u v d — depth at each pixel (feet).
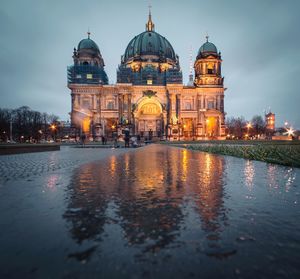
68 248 9.74
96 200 17.87
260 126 480.23
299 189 21.99
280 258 8.98
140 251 9.50
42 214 14.42
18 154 80.33
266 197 18.93
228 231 11.72
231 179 27.43
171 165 42.93
